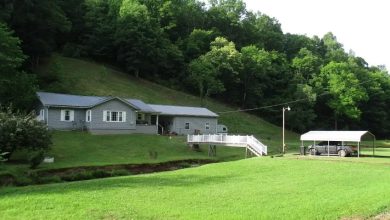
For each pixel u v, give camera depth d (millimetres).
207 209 14828
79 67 81312
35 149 35594
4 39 43188
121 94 73375
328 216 13430
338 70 94312
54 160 37062
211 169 29984
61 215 13922
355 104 93125
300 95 89812
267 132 80375
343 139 42000
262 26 124125
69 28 80625
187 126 64500
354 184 21250
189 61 98875
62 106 51688
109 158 40562
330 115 99125
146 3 105375
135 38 88938
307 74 100312
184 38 107938
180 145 51344
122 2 96062
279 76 100812
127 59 88375
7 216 13852
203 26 113750
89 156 40594
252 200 16609
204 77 84750
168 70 95750
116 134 52656
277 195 17812
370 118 101438
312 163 32688
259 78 97562
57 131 50438
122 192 18922
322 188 19891
